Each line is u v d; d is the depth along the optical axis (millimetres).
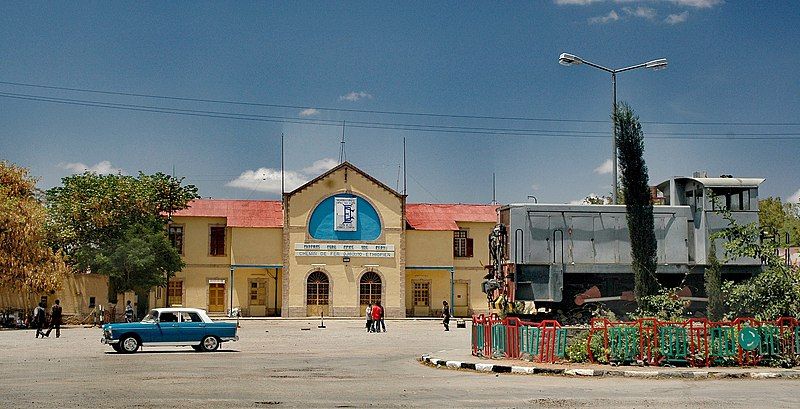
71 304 50938
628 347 21781
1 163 54062
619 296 28922
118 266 52156
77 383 18953
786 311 23375
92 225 54312
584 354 22312
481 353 25547
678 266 28812
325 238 62812
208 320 31406
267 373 21781
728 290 25094
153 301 61812
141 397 16266
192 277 62781
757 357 21562
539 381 19562
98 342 35812
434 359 24594
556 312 28375
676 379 19922
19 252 47562
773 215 54688
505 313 27672
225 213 63625
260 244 62781
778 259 24453
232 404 15211
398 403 15453
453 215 66875
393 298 63125
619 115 25797
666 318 24359
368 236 63312
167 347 33562
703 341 21625
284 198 62531
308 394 16859
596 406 15000
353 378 20422
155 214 57094
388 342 37031
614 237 29844
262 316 63375
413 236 64938
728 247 25141
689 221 29922
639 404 15273
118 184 55312
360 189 63438
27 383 18938
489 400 15891
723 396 16484
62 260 49281
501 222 30656
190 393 16969
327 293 62531
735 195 29469
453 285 65750
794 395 16641
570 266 28719
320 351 31219
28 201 50562
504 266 29516
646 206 25406
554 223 29609
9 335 40938
